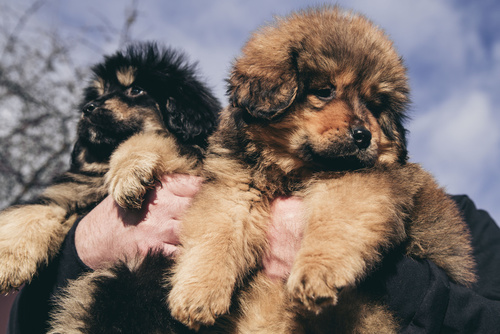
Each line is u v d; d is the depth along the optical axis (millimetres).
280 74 546
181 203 555
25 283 565
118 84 738
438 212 551
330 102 540
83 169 682
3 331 610
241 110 559
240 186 530
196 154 644
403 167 555
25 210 613
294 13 608
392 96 580
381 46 578
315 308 443
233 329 508
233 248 501
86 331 508
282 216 524
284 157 544
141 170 560
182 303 474
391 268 483
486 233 648
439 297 474
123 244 551
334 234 466
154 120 709
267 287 517
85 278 542
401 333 472
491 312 486
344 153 518
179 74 736
